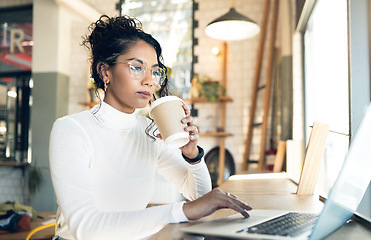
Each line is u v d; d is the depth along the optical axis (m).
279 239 0.71
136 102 1.14
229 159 5.41
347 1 1.80
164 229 0.88
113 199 1.18
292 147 3.60
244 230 0.79
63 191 0.94
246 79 5.43
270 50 5.12
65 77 5.89
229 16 3.59
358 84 1.75
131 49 1.13
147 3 5.95
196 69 5.62
